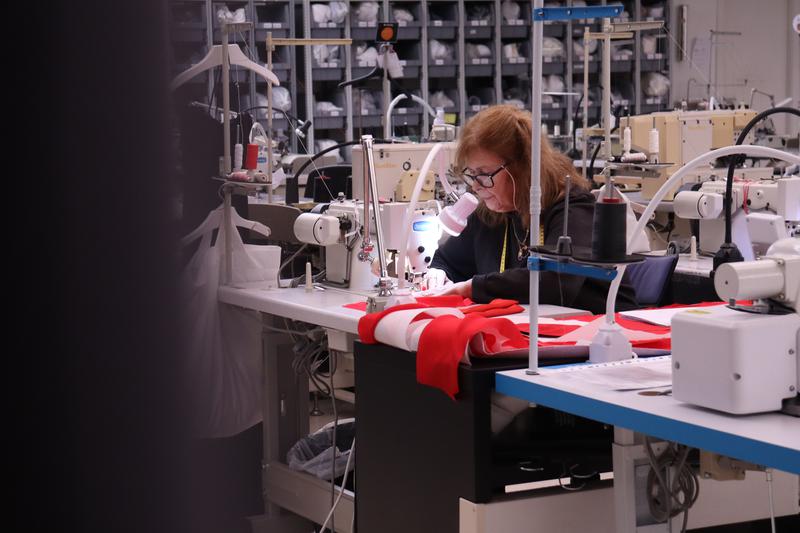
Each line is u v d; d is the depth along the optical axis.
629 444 1.87
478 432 1.99
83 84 1.40
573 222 2.75
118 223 1.44
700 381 1.64
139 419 1.51
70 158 1.43
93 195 1.44
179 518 1.54
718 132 5.41
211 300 3.17
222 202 3.23
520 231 2.96
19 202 1.43
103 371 1.49
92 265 1.46
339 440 3.25
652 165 4.54
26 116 1.40
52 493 1.52
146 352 1.49
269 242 4.32
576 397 1.78
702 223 3.96
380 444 2.32
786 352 1.61
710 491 2.28
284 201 5.58
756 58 9.72
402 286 2.57
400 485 2.25
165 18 1.42
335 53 7.83
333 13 7.75
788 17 9.75
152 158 1.44
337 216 3.15
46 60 1.39
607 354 2.05
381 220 3.00
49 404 1.49
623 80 9.01
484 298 2.71
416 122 8.08
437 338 2.05
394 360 2.24
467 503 2.00
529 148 2.80
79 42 1.39
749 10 9.66
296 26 7.75
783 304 1.65
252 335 3.27
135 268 1.46
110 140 1.42
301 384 3.31
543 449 2.14
